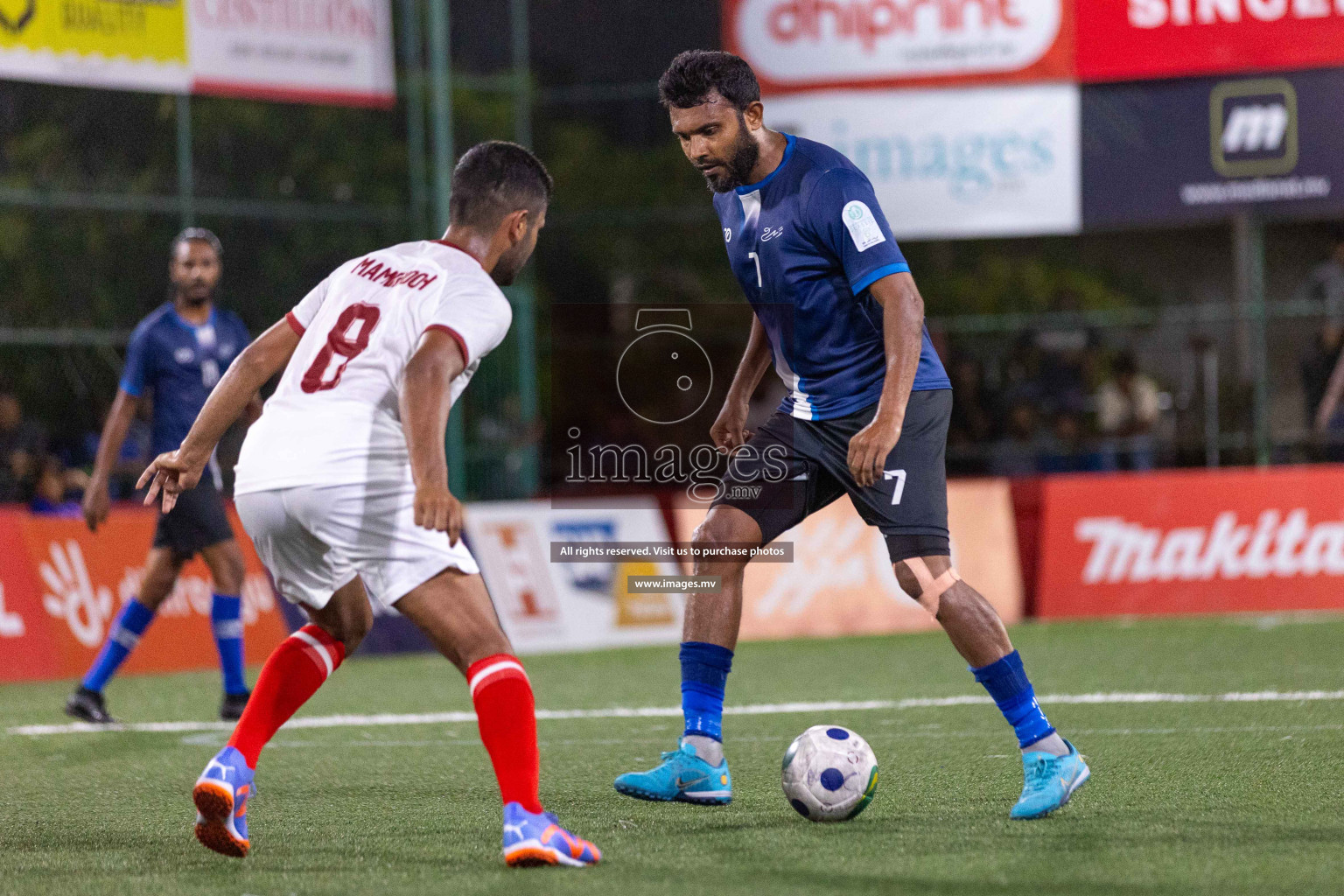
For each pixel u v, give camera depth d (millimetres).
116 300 45125
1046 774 14562
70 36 39375
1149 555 38406
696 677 15492
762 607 37250
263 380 13664
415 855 13445
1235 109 42531
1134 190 43156
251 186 49031
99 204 42219
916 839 13625
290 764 19484
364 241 48906
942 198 43875
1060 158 43406
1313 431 44719
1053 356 47375
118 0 40000
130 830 15031
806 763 14648
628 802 16062
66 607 31969
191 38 41062
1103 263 62688
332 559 12758
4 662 30875
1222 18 42312
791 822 14617
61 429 42125
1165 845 13102
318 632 13695
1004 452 45688
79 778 18719
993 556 38719
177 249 24969
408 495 12625
